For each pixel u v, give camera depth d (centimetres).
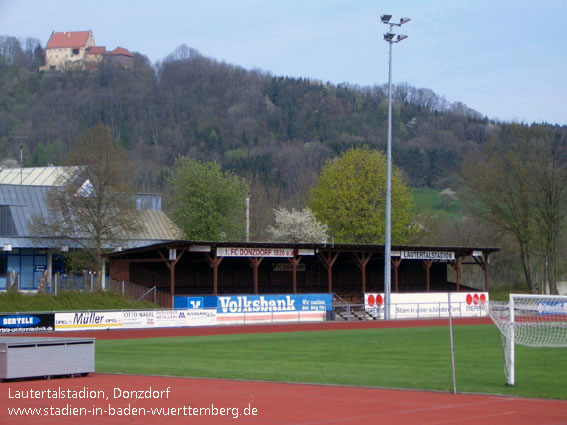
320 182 8250
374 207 7838
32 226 5903
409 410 1485
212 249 5162
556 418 1384
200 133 18812
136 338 3862
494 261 8725
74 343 2069
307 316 5456
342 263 6825
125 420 1365
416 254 6203
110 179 5828
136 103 19500
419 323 5053
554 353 2830
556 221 7119
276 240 8000
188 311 4712
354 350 3036
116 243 5934
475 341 3469
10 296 4766
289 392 1758
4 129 17788
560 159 7369
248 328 4575
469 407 1527
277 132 19588
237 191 7244
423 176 17912
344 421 1353
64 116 18450
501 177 7319
